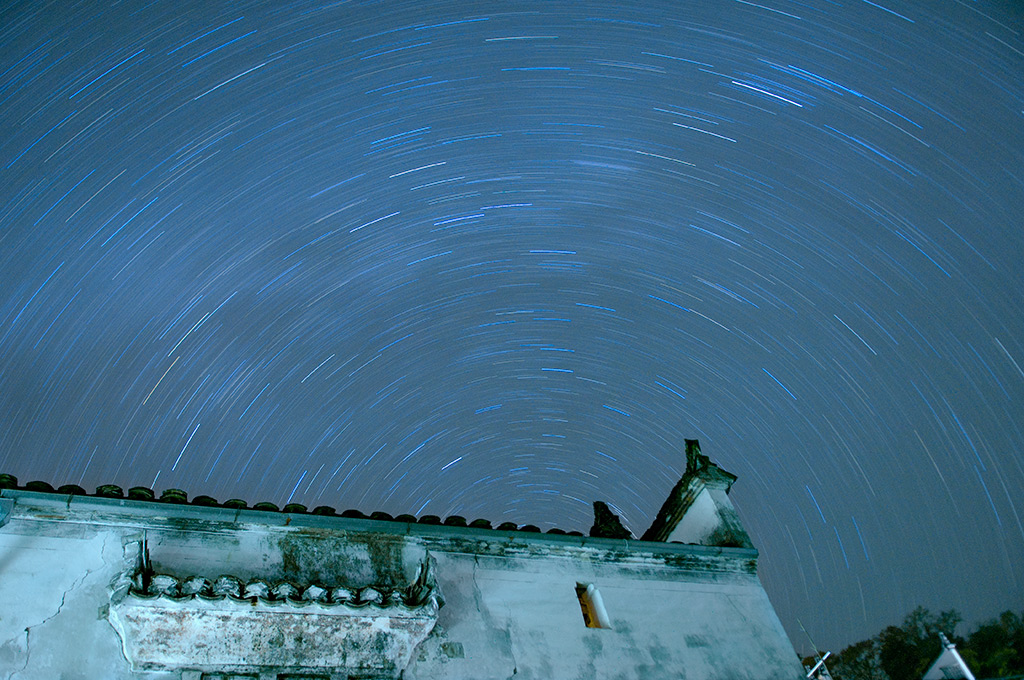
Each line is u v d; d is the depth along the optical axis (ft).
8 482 28.66
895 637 60.18
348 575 29.96
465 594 31.37
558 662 30.07
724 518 40.24
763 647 34.22
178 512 29.07
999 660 53.21
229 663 25.55
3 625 24.18
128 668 24.73
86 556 26.78
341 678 26.50
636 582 35.22
